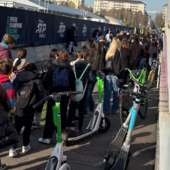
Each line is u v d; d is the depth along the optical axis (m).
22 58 4.83
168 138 2.65
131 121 3.72
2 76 3.49
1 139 3.09
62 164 3.38
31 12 11.66
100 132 5.52
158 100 3.66
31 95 4.15
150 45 11.98
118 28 30.80
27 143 4.49
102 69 6.36
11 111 3.45
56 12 28.55
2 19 9.39
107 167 3.73
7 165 4.07
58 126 3.28
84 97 5.18
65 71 4.63
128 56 6.93
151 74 10.23
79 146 4.89
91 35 22.11
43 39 13.41
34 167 4.07
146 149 4.91
